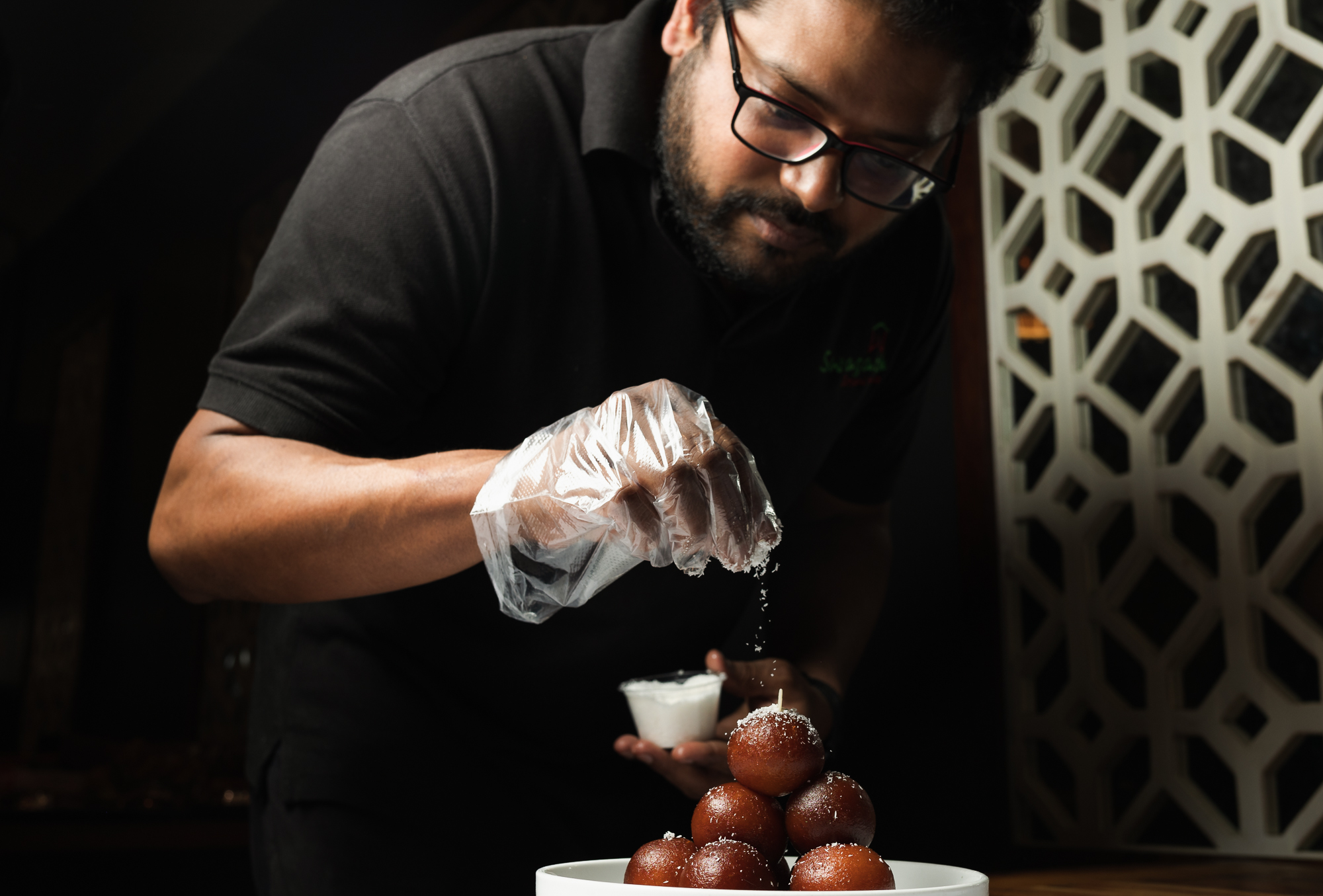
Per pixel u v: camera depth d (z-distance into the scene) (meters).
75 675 6.34
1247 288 2.05
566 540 0.76
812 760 0.70
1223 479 2.15
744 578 1.25
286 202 4.93
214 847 2.38
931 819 2.32
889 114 0.88
